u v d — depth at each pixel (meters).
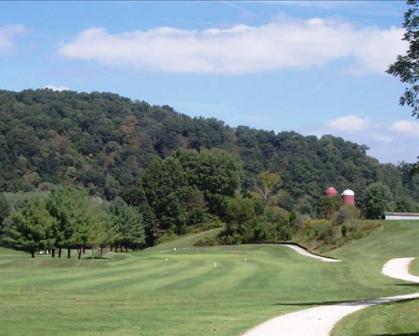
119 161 194.75
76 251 99.75
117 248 115.94
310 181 195.00
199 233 129.12
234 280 38.94
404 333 17.06
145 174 142.50
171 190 139.00
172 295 29.66
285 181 193.75
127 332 17.14
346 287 34.09
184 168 148.88
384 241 75.88
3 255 88.56
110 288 33.78
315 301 26.88
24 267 50.50
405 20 24.47
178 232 138.12
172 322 19.31
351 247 76.81
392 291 31.50
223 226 125.12
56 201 67.00
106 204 120.12
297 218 109.69
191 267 51.66
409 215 108.06
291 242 99.31
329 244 84.38
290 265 52.78
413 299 25.94
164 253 91.31
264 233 108.62
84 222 68.31
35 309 22.52
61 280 38.41
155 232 136.50
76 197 68.94
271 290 32.88
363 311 21.94
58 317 20.12
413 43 24.53
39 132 184.38
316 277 40.59
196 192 142.12
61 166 176.62
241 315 21.25
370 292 31.12
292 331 17.62
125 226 109.75
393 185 191.00
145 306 24.03
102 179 178.62
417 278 39.06
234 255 80.25
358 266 47.59
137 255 81.69
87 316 20.48
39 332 16.86
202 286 35.25
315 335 16.91
